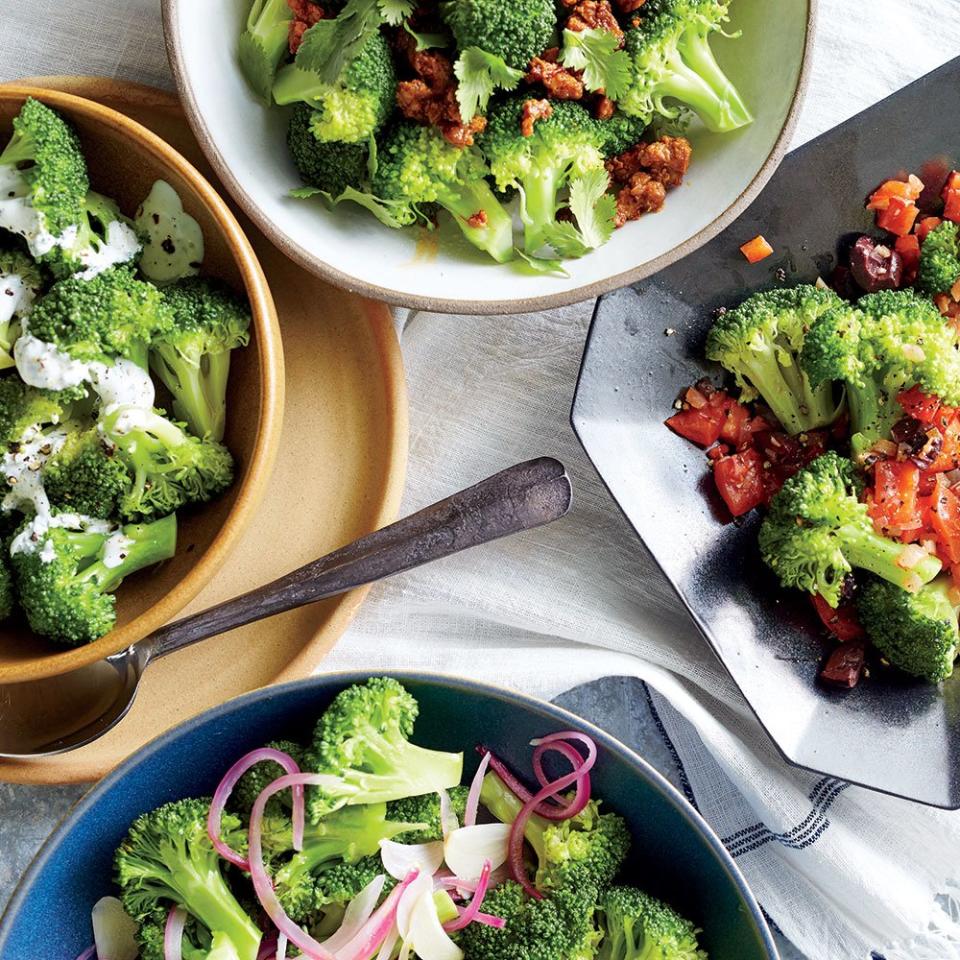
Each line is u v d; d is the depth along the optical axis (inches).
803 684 29.9
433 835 29.2
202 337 28.5
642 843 29.4
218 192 29.8
